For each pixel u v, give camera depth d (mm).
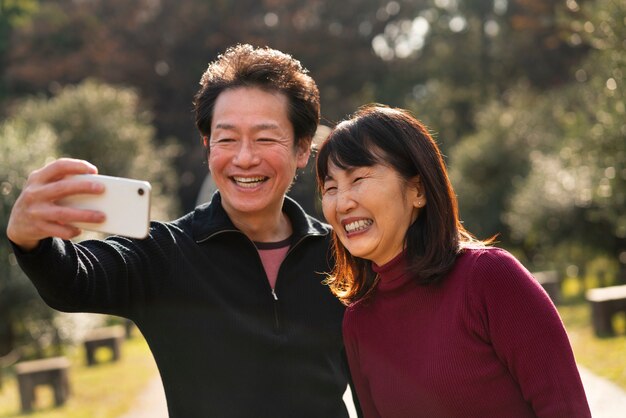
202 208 3309
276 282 3240
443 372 2588
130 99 29234
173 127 42375
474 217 26406
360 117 2740
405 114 2754
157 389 11031
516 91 31266
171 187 31156
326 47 42906
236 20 41969
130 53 41281
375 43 47250
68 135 27297
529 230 20281
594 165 11758
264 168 3176
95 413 9914
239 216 3266
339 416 3307
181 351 3098
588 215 19203
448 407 2596
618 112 10680
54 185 2256
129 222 2287
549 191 19594
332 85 43906
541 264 24734
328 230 3395
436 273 2613
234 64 3199
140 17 42281
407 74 44562
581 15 11344
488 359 2574
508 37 36688
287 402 3160
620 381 8516
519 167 26000
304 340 3213
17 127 17625
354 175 2699
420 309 2684
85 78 41094
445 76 41625
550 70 35406
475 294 2574
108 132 27688
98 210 2299
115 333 15383
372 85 45031
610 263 20062
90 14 42000
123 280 2939
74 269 2650
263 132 3162
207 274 3135
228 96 3182
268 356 3150
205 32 41875
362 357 2859
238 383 3104
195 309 3105
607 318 11789
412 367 2672
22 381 10984
